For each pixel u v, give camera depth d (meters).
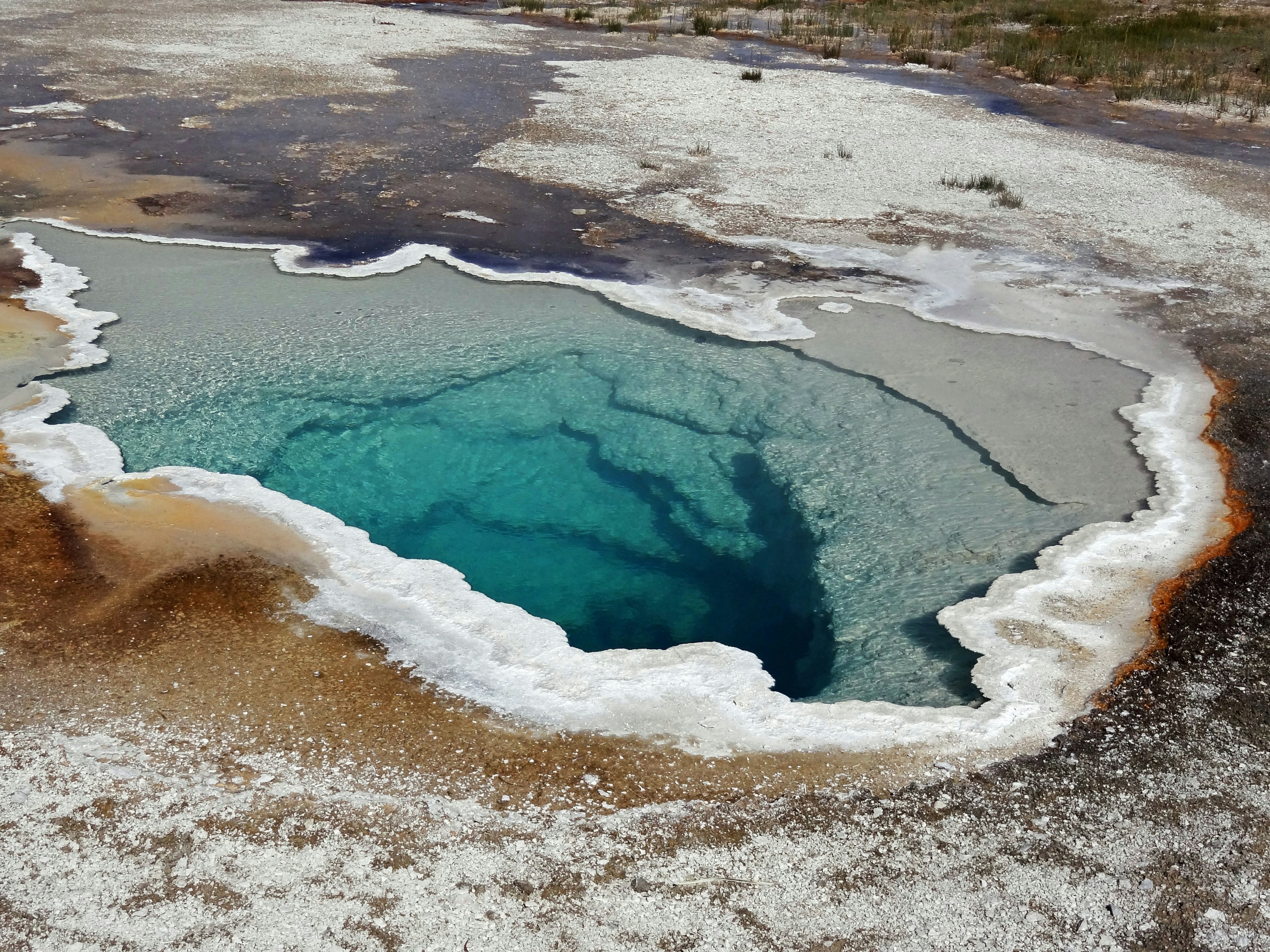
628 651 3.61
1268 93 12.88
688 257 7.39
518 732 3.21
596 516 4.87
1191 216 8.40
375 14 17.17
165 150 9.56
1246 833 2.89
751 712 3.32
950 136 10.65
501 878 2.72
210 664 3.44
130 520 4.23
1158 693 3.41
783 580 4.43
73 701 3.26
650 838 2.85
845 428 5.27
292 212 8.13
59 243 7.40
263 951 2.51
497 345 6.12
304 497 4.84
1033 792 3.02
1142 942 2.58
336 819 2.88
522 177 9.03
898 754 3.15
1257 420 5.27
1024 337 6.23
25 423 5.01
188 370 5.71
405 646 3.57
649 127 10.64
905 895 2.70
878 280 7.05
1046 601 3.88
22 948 2.50
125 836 2.80
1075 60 14.27
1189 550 4.19
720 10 17.88
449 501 4.93
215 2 17.89
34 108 10.67
